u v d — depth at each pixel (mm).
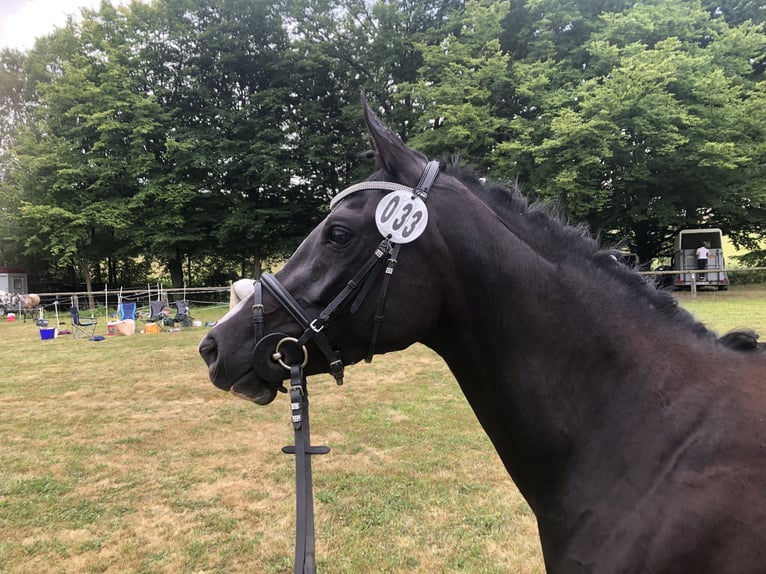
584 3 19516
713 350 1196
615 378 1173
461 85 17406
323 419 5391
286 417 5574
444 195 1251
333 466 4145
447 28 20188
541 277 1229
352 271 1201
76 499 3721
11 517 3475
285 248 26188
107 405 6230
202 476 4090
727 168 17203
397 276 1184
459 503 3529
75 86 22531
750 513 936
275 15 23578
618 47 18297
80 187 23234
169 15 23312
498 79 17766
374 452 4434
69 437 5062
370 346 1229
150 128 21969
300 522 1220
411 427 5086
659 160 17312
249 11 23203
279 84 23906
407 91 19375
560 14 18938
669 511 1001
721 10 21359
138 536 3230
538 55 19109
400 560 2898
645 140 16688
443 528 3221
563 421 1188
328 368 1291
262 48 23609
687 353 1183
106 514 3508
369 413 5566
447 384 6898
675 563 975
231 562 2955
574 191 16203
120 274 33000
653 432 1093
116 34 23344
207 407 6074
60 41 25484
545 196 16516
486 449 4480
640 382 1149
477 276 1220
